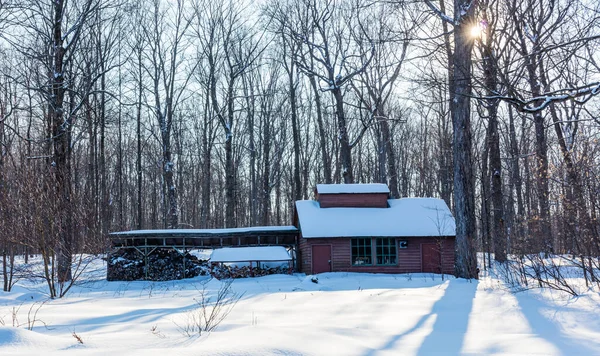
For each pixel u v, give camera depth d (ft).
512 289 37.35
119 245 89.15
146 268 86.79
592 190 32.63
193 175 187.21
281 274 88.12
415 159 182.80
